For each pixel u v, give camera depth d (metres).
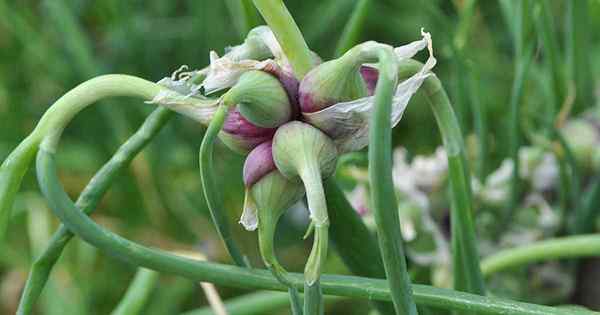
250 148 0.43
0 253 0.83
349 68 0.42
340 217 0.49
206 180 0.42
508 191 0.63
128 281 0.93
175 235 0.94
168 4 0.99
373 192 0.40
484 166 0.64
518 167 0.62
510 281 0.65
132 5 0.97
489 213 0.64
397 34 0.97
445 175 0.63
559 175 0.63
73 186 0.98
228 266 0.45
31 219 0.88
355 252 0.50
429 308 0.52
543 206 0.64
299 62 0.43
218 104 0.43
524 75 0.62
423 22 0.93
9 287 0.92
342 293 0.45
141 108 0.89
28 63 1.00
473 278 0.50
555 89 0.64
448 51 0.68
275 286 0.45
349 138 0.43
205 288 0.59
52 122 0.44
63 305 0.81
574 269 0.64
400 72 0.44
